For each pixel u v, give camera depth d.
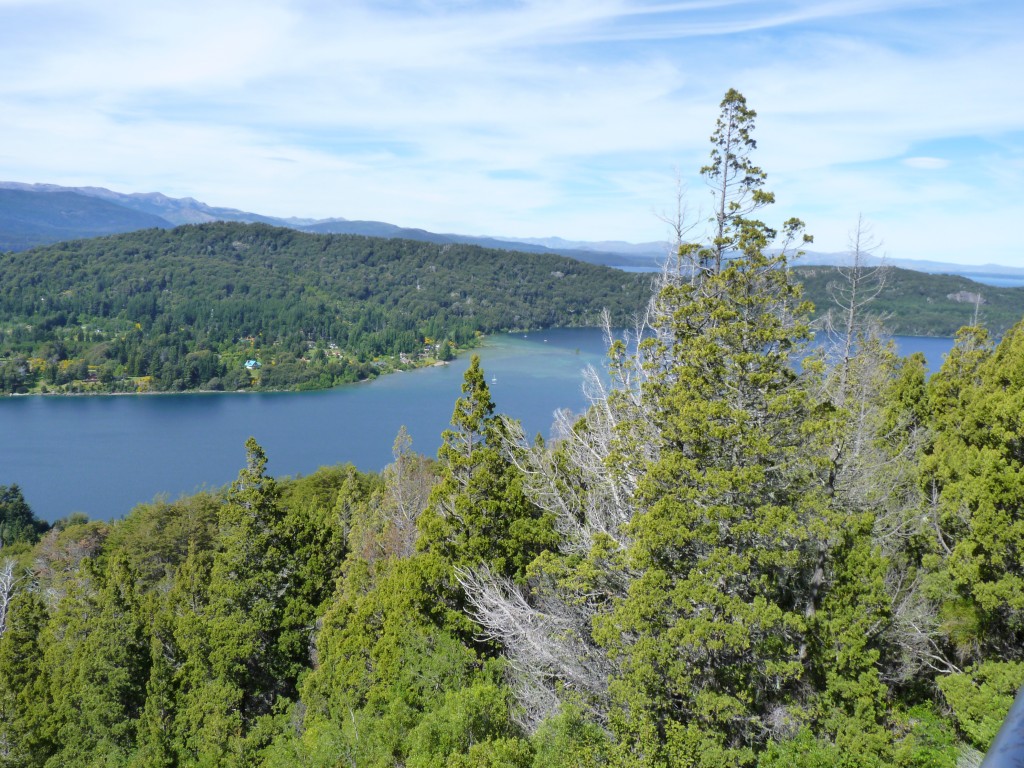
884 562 17.92
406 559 28.03
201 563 42.88
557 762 15.95
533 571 22.27
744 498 18.34
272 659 35.12
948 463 22.84
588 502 25.19
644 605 17.16
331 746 20.95
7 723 33.19
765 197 22.48
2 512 104.75
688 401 19.41
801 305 22.12
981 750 16.89
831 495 20.14
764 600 16.98
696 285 23.56
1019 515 19.22
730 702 16.22
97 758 30.94
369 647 27.73
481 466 27.12
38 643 39.06
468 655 22.62
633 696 16.75
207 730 29.86
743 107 22.84
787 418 19.86
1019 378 24.70
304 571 37.12
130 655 34.00
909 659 20.83
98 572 38.28
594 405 26.02
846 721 16.52
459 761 16.22
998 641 20.19
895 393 33.22
